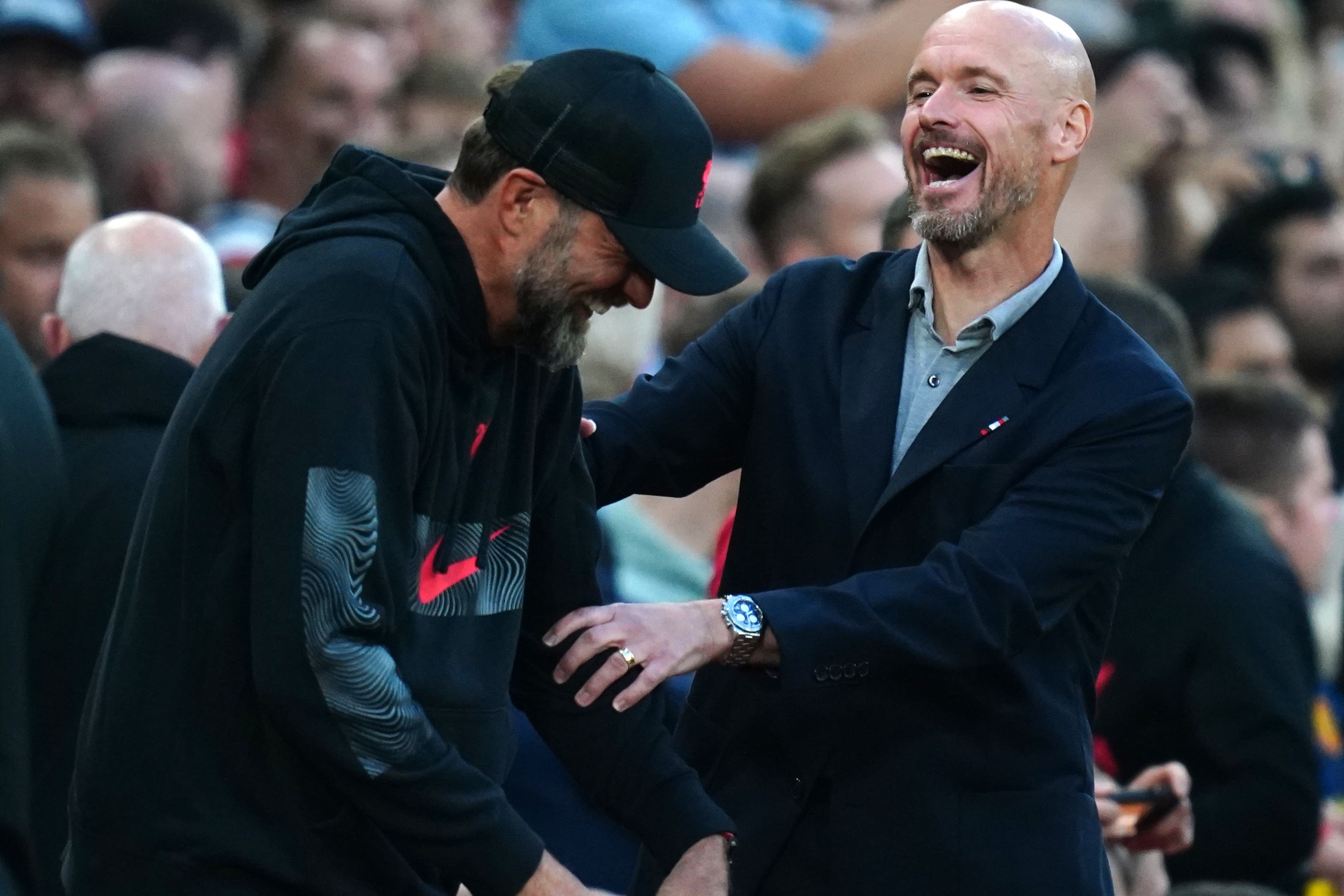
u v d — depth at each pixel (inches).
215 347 370.0
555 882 368.5
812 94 946.1
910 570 394.0
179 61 807.7
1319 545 708.7
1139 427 404.5
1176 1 1201.4
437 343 365.4
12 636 395.5
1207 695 539.8
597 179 367.9
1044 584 394.3
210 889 363.9
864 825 406.6
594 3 961.5
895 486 405.1
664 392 434.9
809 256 698.2
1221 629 539.5
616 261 375.6
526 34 978.1
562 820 497.7
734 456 443.2
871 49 945.5
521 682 411.8
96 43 836.6
